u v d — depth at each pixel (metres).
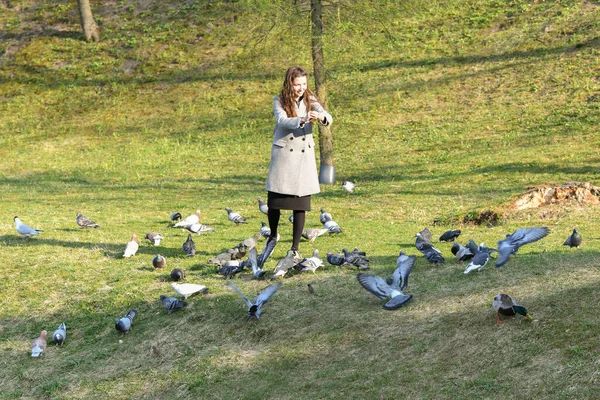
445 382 6.34
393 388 6.41
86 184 23.88
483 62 30.94
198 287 9.03
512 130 25.09
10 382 7.91
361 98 30.28
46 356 8.41
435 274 8.97
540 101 27.00
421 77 30.89
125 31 39.09
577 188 15.09
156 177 24.55
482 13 34.44
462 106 28.20
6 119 33.47
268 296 8.05
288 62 34.12
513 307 6.90
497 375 6.27
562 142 22.91
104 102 33.75
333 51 22.05
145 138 30.03
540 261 8.86
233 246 12.52
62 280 10.55
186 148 28.30
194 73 34.81
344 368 6.95
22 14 42.03
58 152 29.34
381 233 13.66
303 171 9.23
